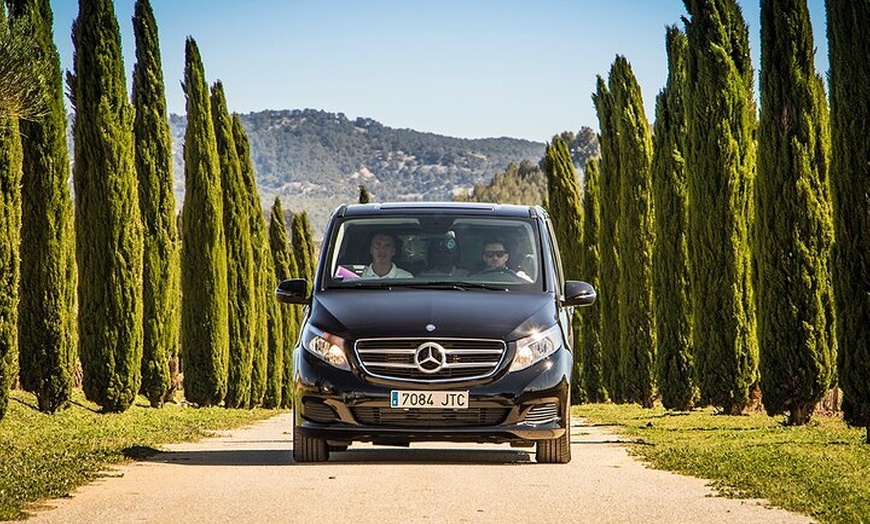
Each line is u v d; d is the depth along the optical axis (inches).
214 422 855.7
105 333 916.6
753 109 893.8
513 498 334.3
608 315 1370.6
